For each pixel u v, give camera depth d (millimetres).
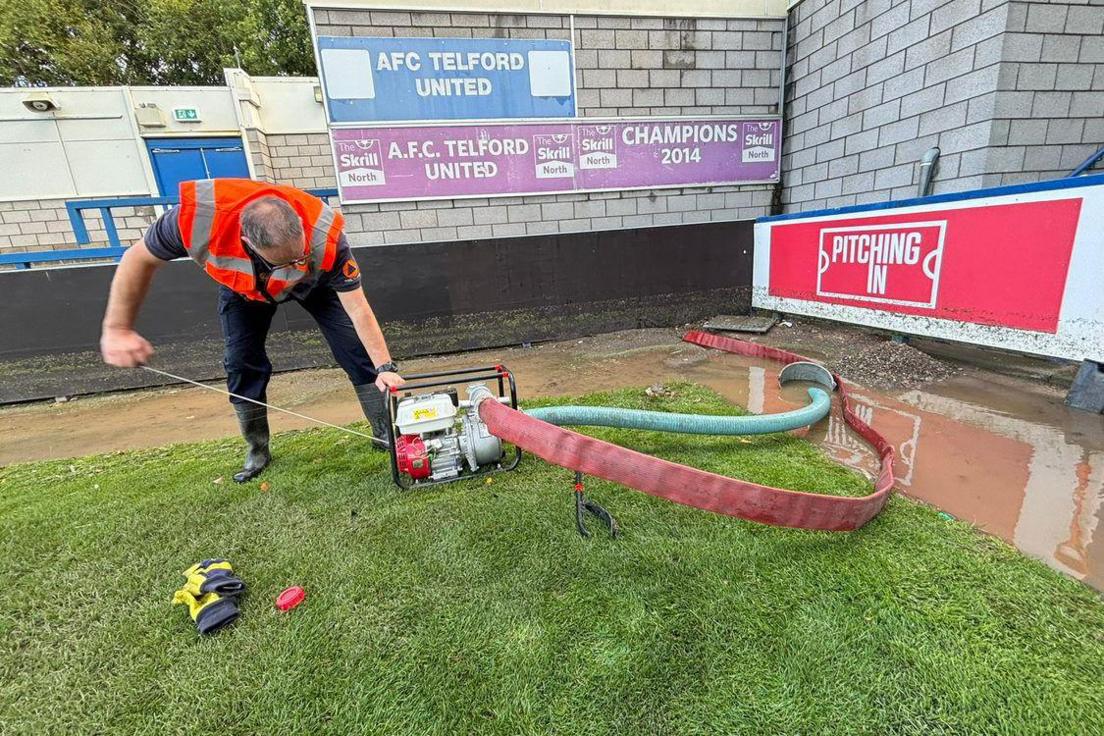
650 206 4461
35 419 3131
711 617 1191
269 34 12953
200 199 1408
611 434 2277
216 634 1217
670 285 4586
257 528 1674
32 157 7035
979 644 1075
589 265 4379
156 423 2947
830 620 1161
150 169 7555
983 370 2871
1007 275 2506
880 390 2713
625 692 1016
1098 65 2941
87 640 1216
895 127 3525
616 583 1322
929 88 3258
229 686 1076
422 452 1848
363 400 2184
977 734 898
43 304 3424
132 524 1728
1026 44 2840
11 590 1404
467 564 1434
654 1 4008
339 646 1167
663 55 4160
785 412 2402
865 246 3326
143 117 7285
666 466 1370
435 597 1310
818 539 1458
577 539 1519
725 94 4379
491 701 1013
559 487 1841
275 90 7887
